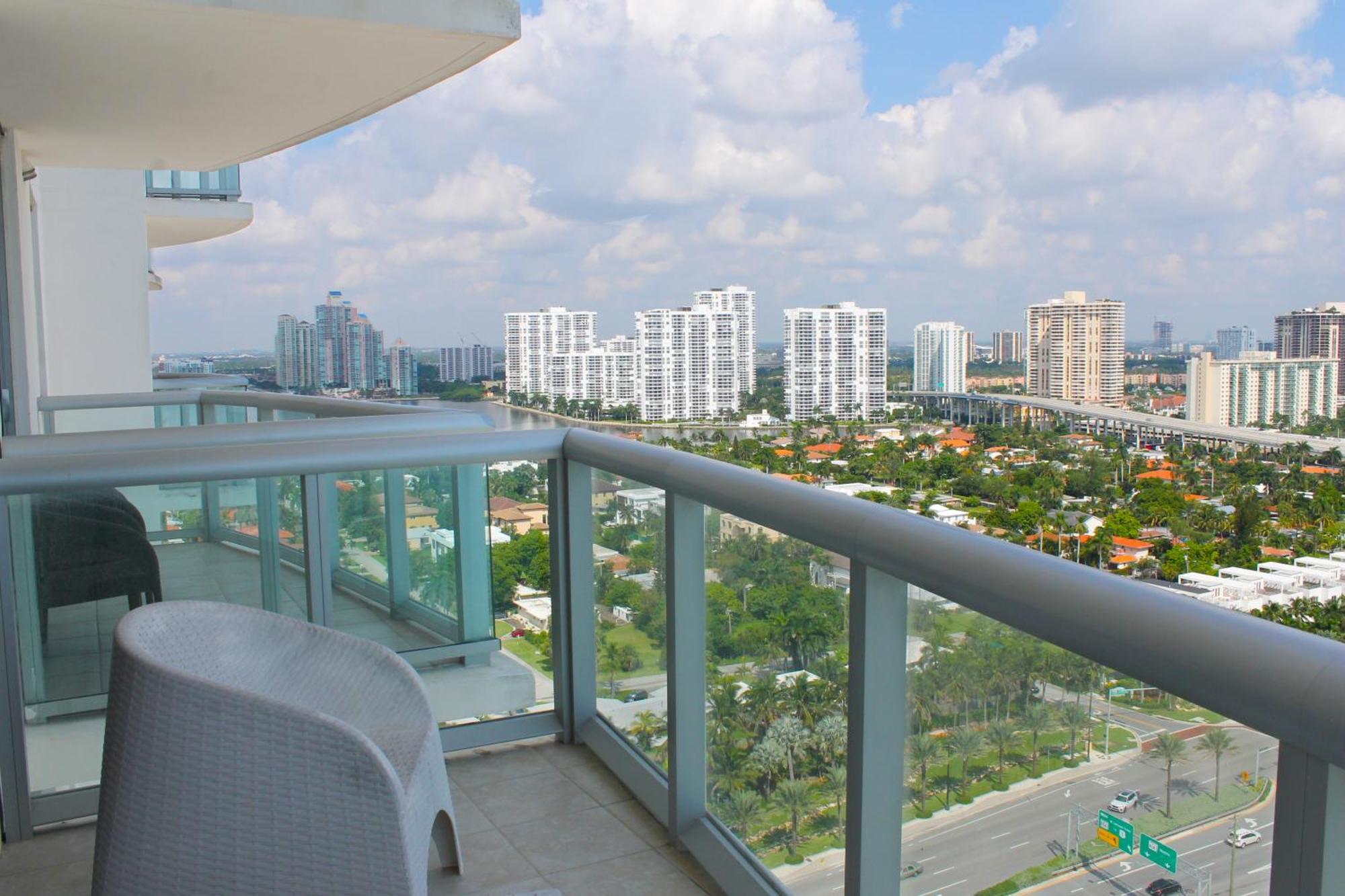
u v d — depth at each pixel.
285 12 3.58
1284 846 0.97
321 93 4.75
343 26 3.74
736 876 2.26
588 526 3.07
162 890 1.72
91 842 2.61
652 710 2.74
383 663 2.23
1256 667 0.96
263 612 2.19
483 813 2.71
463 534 3.09
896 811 1.73
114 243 11.02
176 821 1.71
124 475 2.64
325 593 2.99
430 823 2.04
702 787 2.50
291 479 2.93
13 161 5.54
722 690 2.36
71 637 2.73
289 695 2.17
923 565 1.48
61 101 4.82
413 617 3.08
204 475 2.73
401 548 3.05
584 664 3.11
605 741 2.99
